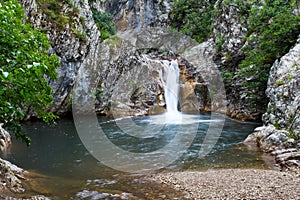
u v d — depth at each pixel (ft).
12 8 16.46
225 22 73.26
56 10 63.67
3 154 36.11
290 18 54.08
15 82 13.03
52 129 53.01
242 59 67.77
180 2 98.63
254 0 68.23
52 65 18.13
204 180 27.32
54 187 24.84
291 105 41.73
